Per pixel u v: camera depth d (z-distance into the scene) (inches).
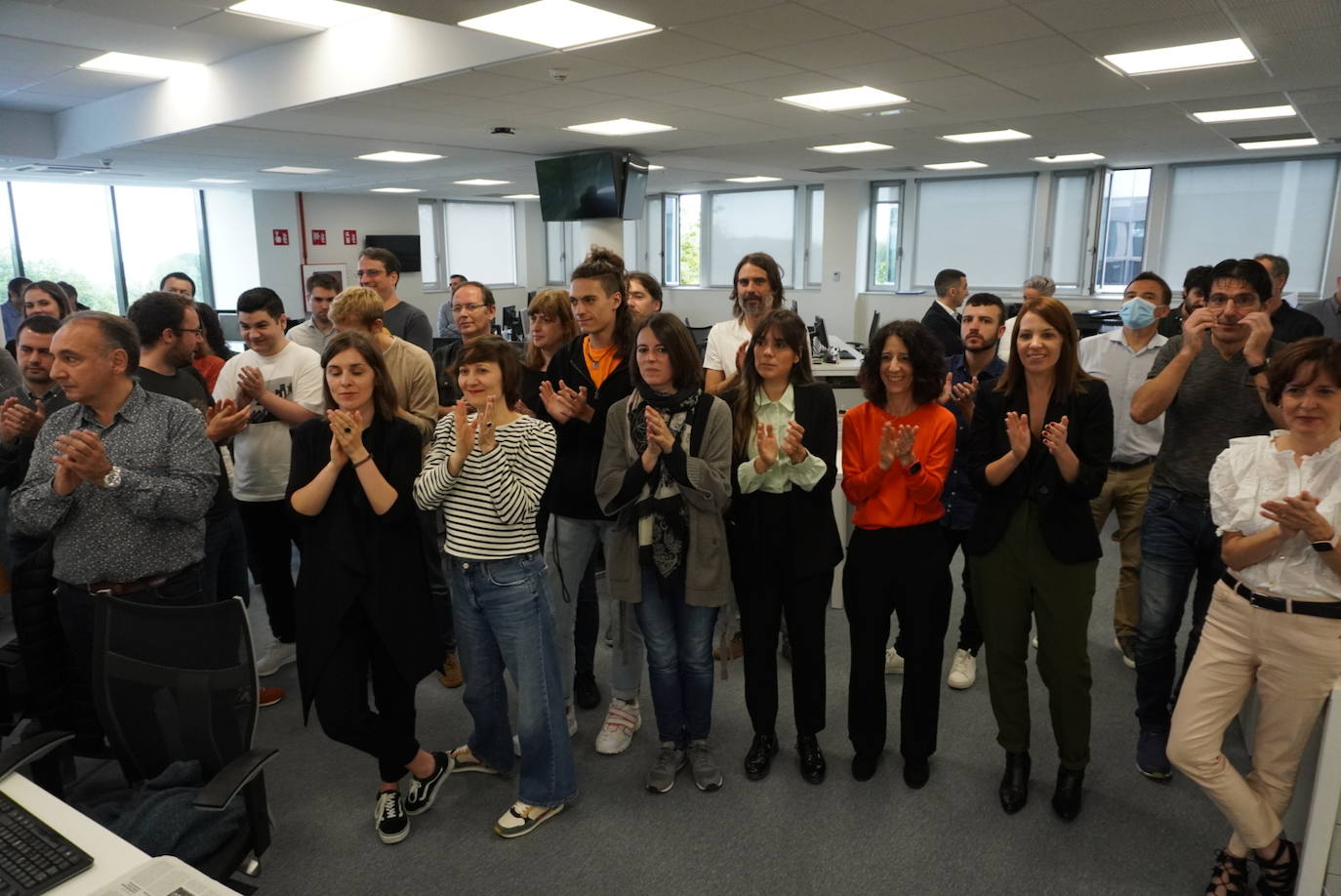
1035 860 83.9
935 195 435.8
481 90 202.1
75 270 428.8
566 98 213.6
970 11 141.3
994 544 87.6
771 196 499.2
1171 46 163.6
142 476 79.5
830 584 93.1
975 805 92.6
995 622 89.0
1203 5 137.2
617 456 90.0
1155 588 94.8
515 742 105.0
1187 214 363.9
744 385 92.0
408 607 82.7
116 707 70.1
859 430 92.5
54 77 243.0
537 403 106.8
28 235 410.9
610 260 125.4
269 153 308.0
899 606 91.3
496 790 96.8
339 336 81.8
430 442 114.9
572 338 111.3
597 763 101.8
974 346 114.5
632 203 336.5
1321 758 69.3
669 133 275.7
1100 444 82.7
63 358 78.6
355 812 93.3
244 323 114.8
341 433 76.9
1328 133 270.8
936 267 442.3
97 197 430.9
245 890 63.4
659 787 95.0
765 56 172.2
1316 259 336.2
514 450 83.1
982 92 208.8
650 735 108.1
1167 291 125.6
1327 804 69.6
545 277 607.8
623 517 90.4
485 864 84.4
